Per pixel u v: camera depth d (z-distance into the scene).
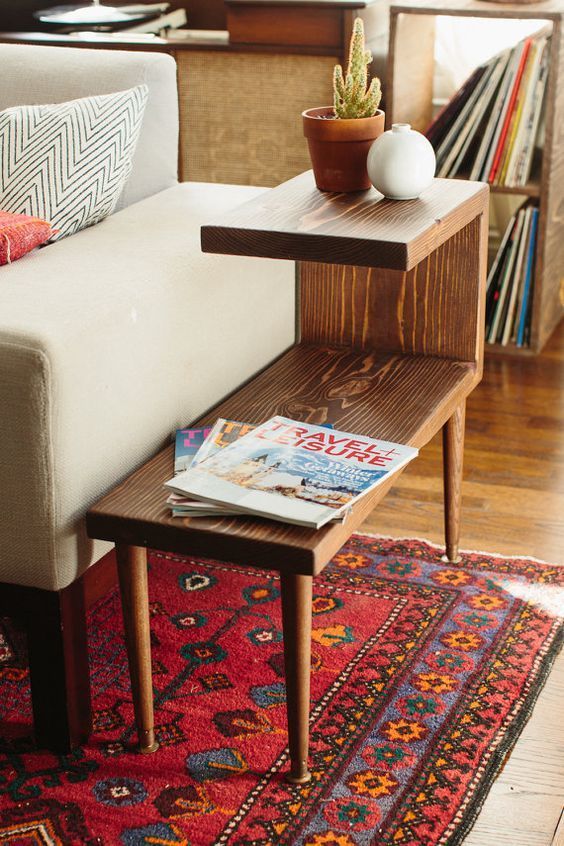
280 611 1.85
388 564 1.99
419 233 1.54
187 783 1.47
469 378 1.90
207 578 1.95
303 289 2.03
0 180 1.88
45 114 1.91
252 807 1.42
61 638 1.48
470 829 1.39
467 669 1.70
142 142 2.11
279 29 2.81
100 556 1.54
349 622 1.81
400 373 1.89
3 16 3.25
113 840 1.37
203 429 1.66
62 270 1.62
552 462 2.37
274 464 1.49
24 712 1.61
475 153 2.95
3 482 1.43
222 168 3.02
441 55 3.16
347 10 2.71
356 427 1.67
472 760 1.50
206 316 1.76
